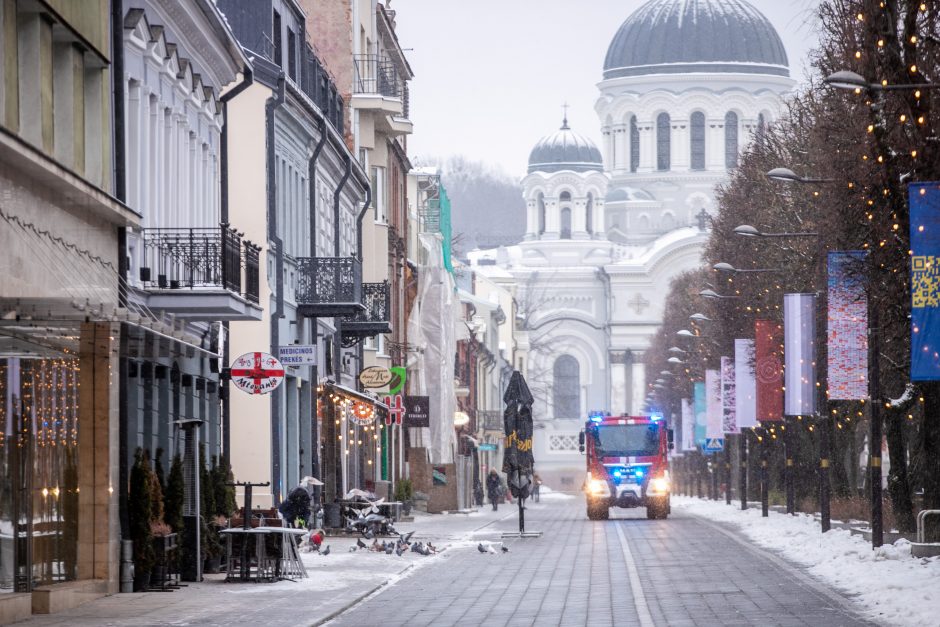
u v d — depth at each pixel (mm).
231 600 47750
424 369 153500
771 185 116938
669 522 110875
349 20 122750
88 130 50250
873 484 64625
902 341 74625
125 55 54438
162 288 58344
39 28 44188
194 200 66562
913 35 59719
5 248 39781
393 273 140000
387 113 127312
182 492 53375
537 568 62125
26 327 42312
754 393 110688
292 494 73750
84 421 48719
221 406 72562
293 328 90188
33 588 43969
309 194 95812
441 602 48156
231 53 69438
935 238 52156
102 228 50250
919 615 40469
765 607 45031
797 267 102375
